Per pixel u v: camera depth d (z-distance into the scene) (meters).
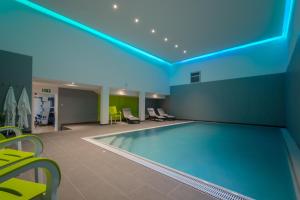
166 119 11.47
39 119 9.62
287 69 6.93
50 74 6.21
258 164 3.10
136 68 9.91
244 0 5.01
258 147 4.36
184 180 2.22
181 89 11.95
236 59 9.34
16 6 5.40
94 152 3.45
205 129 7.38
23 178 2.18
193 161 3.26
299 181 2.32
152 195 1.84
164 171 2.51
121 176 2.32
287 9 5.39
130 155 3.27
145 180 2.21
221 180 2.43
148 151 3.96
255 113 8.68
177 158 3.44
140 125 8.34
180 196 1.83
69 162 2.85
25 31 5.59
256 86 8.66
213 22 6.32
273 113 8.11
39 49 5.93
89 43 7.50
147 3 5.25
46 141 4.43
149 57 10.85
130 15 5.94
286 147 4.29
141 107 10.38
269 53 8.20
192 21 6.27
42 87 7.75
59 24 6.47
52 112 9.67
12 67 4.73
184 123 9.47
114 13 5.83
